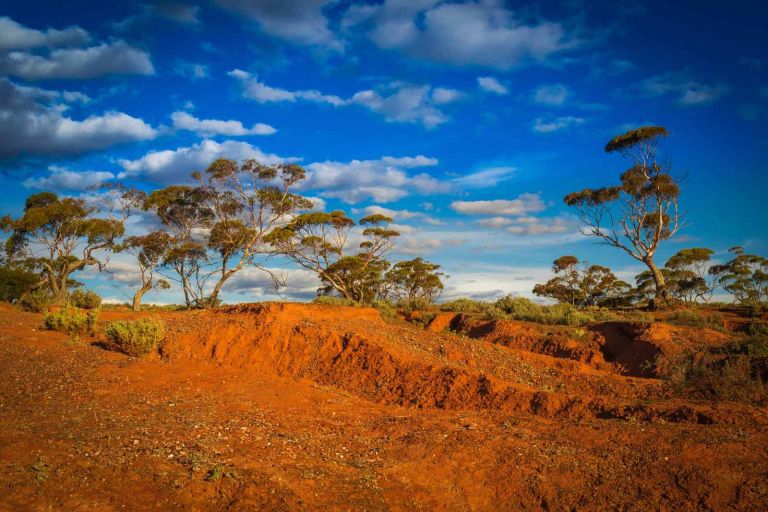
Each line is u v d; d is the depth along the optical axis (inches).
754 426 330.6
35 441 297.1
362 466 302.8
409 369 497.7
